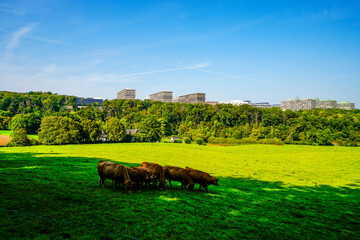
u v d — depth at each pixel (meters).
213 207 15.12
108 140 99.94
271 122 159.25
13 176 16.66
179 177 18.72
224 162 47.81
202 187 21.77
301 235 12.28
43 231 8.85
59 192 13.70
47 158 29.14
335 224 14.78
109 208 12.07
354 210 18.42
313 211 17.44
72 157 32.62
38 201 11.81
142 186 18.36
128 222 10.68
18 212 10.17
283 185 27.77
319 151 82.19
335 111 178.88
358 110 180.00
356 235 13.11
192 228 11.01
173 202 14.79
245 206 16.72
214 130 139.00
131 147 61.91
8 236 8.16
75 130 75.75
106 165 15.84
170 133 160.62
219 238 10.40
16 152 34.62
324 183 29.95
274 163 49.25
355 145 109.06
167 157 47.50
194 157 52.09
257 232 11.86
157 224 10.89
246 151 80.06
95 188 15.61
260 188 25.08
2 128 141.38
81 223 9.88
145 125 110.81
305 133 132.38
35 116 131.00
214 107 197.62
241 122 175.00
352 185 29.11
